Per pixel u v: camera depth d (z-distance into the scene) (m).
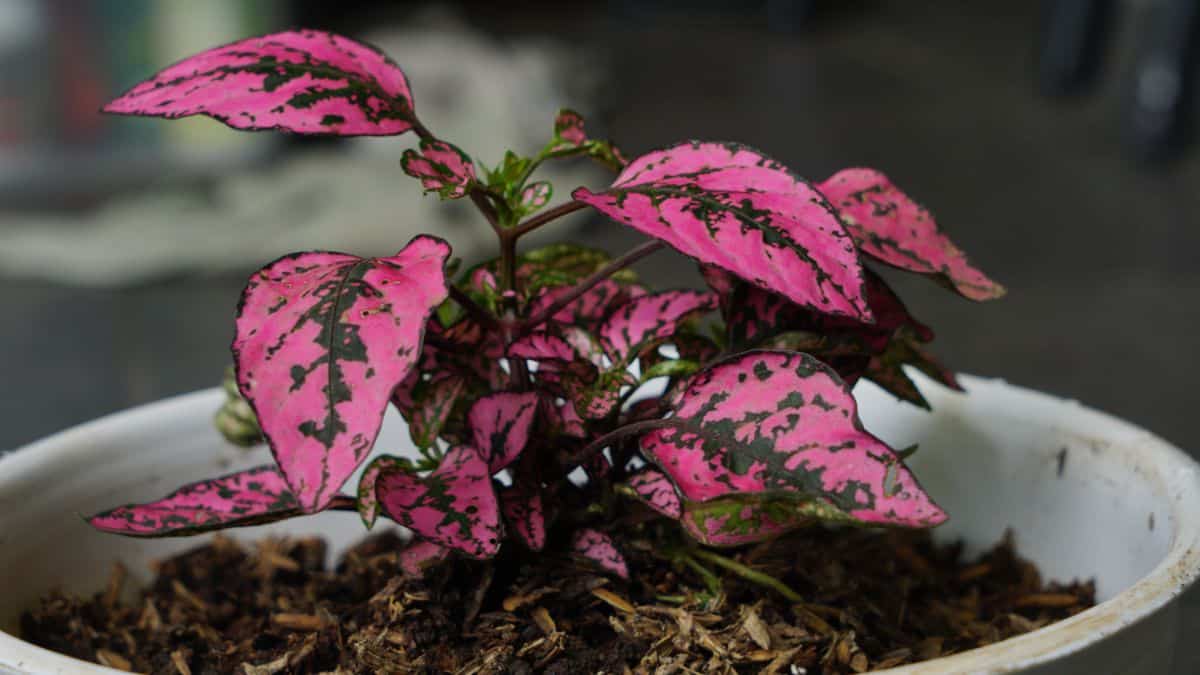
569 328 0.52
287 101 0.48
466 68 2.43
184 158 1.98
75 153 1.91
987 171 2.03
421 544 0.50
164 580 0.58
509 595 0.51
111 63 1.86
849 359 0.52
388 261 0.46
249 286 0.45
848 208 0.51
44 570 0.56
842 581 0.54
